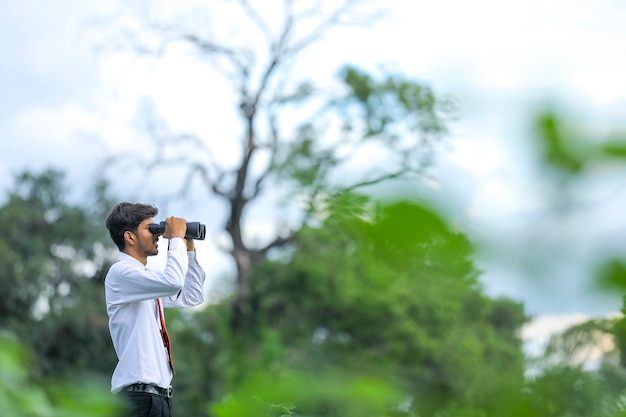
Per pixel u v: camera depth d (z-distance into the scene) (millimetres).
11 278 30859
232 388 1076
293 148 32094
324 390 1023
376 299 28750
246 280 32719
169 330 31359
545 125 664
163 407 4742
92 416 872
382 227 764
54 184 32844
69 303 31266
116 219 4762
